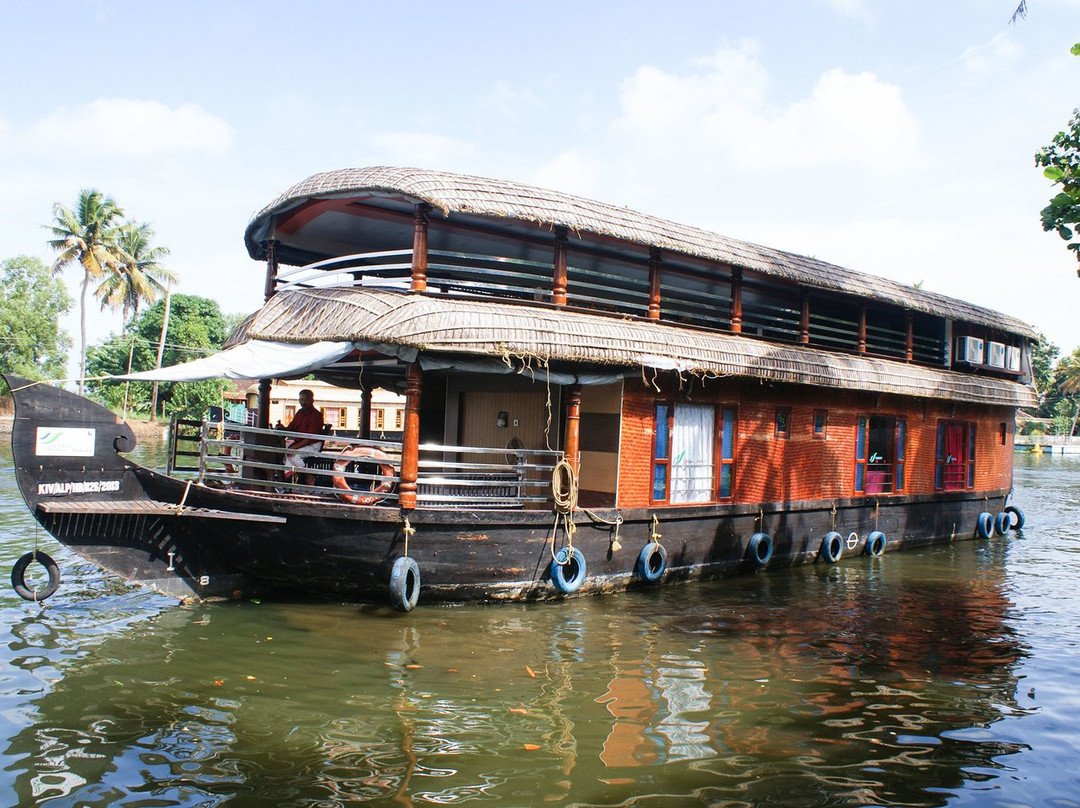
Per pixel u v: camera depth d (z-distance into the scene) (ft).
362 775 17.56
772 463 41.06
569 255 38.99
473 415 40.91
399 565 28.09
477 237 36.94
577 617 29.91
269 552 29.14
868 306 50.37
